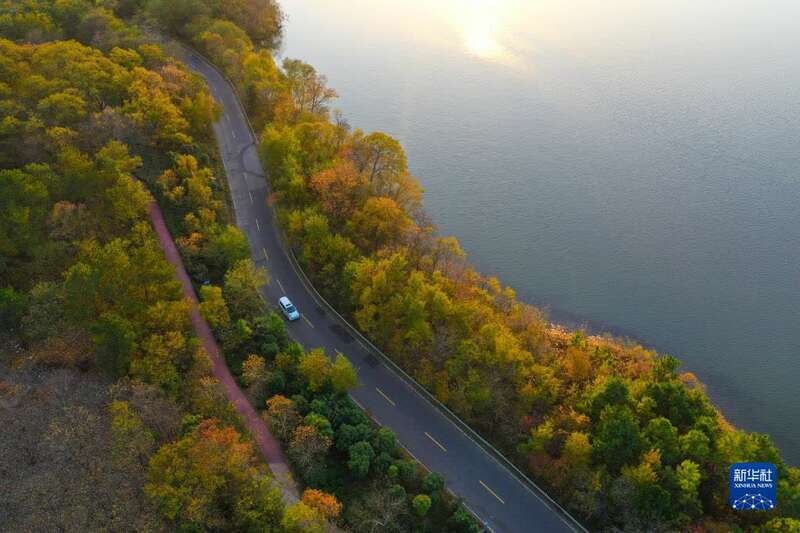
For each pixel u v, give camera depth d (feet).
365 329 389.60
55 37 529.45
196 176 451.12
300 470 312.50
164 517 270.87
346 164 452.76
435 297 379.35
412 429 357.82
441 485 315.78
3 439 300.61
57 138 399.44
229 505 277.85
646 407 338.95
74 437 299.79
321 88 572.10
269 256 453.99
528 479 335.67
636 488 302.04
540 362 390.01
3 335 345.92
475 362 366.43
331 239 420.77
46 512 273.54
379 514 297.94
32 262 368.07
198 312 388.78
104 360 319.88
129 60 502.38
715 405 429.38
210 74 624.18
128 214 394.52
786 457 401.70
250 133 560.61
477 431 358.02
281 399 322.34
